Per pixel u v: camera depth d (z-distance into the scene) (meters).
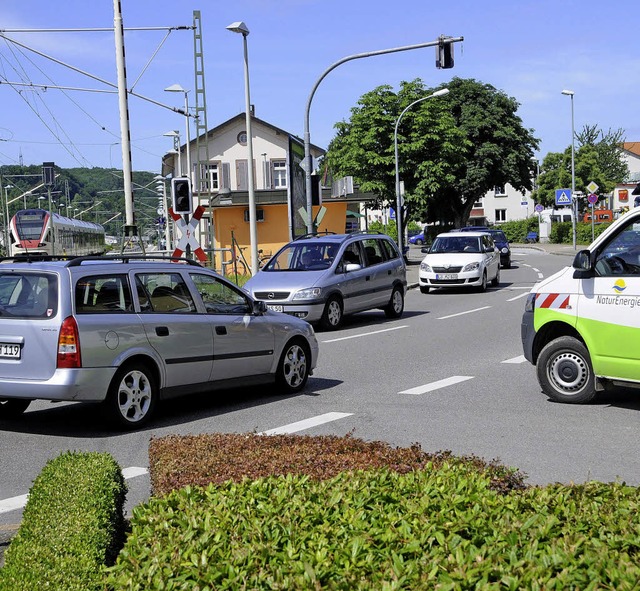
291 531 3.51
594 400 10.05
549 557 3.03
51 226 57.00
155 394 9.45
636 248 9.28
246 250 48.94
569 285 9.70
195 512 3.82
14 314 9.01
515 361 13.32
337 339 17.36
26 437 8.95
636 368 9.16
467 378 11.90
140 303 9.45
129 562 3.36
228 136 70.31
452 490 4.05
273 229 48.94
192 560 3.25
